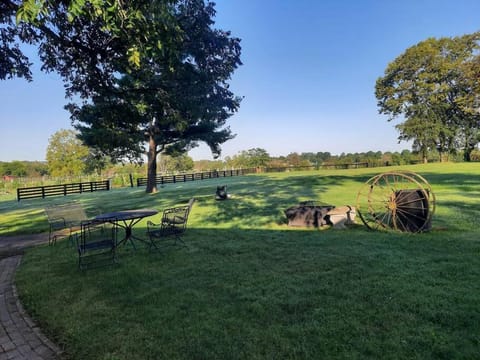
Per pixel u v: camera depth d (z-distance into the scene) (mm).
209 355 2299
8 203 18703
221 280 3871
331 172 30766
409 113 36094
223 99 7715
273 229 6961
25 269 4672
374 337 2436
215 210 10086
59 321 2961
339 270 4027
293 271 4090
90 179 41906
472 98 29266
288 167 43875
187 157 63656
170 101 6789
